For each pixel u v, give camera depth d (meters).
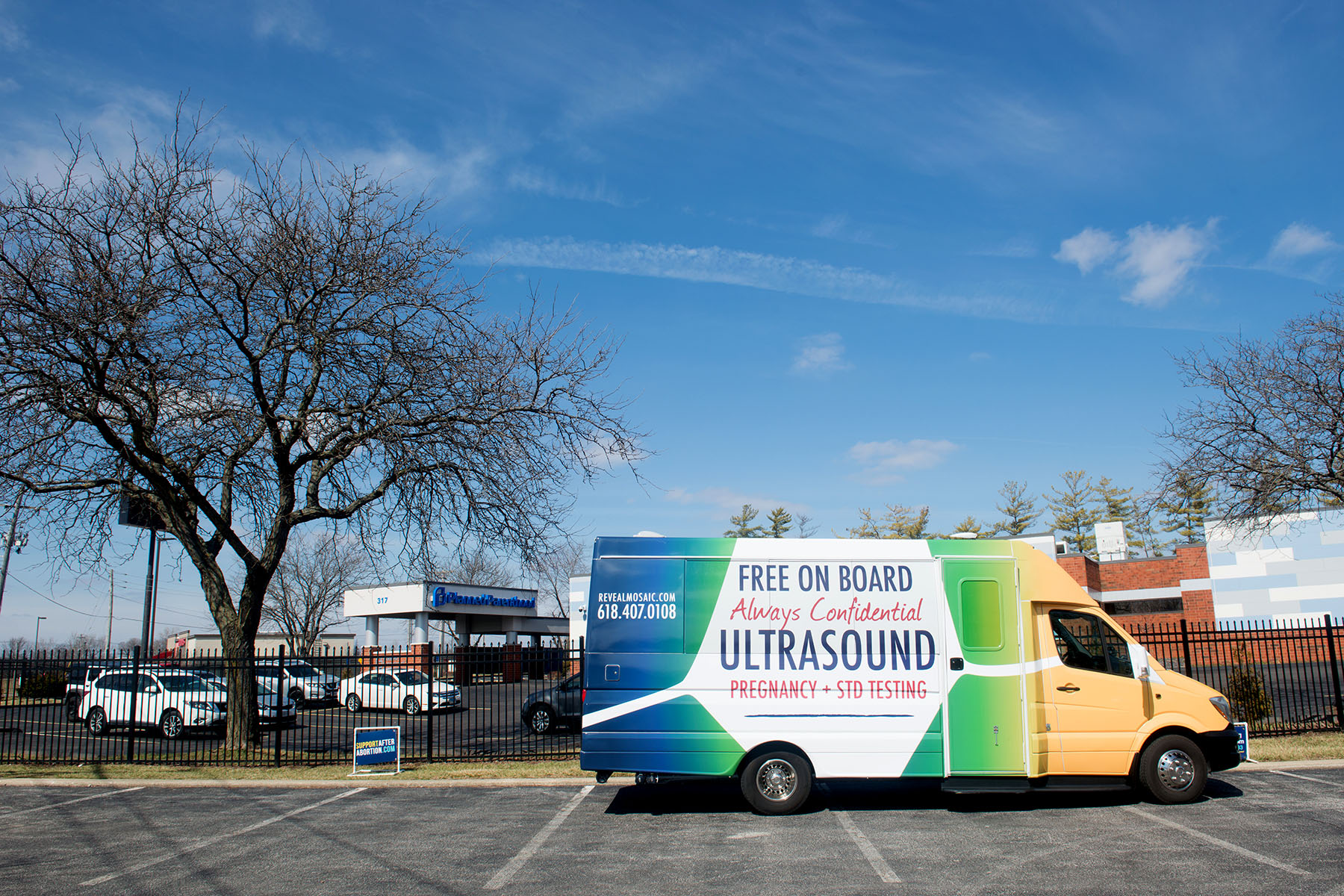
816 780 10.91
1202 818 8.69
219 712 19.42
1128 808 9.36
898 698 9.53
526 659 18.09
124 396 13.95
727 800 10.45
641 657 9.62
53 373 13.52
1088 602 9.91
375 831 9.09
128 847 8.52
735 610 9.70
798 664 9.59
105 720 20.09
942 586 9.76
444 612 43.59
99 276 13.29
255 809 10.51
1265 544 36.38
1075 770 9.47
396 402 15.10
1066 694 9.59
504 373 15.13
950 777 9.43
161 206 14.03
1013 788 9.33
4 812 10.54
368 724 21.92
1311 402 15.39
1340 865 6.83
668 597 9.74
